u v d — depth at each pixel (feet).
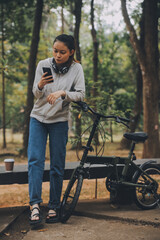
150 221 9.80
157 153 27.76
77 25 29.07
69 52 9.29
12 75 37.19
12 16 35.94
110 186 11.14
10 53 36.78
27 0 33.94
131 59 42.09
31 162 9.39
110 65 51.88
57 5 30.12
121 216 10.25
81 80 9.74
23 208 11.04
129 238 8.64
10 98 61.31
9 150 38.22
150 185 11.39
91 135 10.09
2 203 14.07
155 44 28.22
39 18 29.86
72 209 9.45
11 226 9.48
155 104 27.96
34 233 8.93
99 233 9.00
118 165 11.49
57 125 9.64
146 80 28.02
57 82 9.57
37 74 9.68
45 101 9.52
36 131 9.59
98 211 10.88
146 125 28.02
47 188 17.33
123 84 52.54
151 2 27.99
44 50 45.09
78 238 8.61
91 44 48.73
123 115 14.71
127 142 39.37
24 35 36.86
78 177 9.77
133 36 28.04
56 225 9.59
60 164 9.73
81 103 9.68
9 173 10.23
